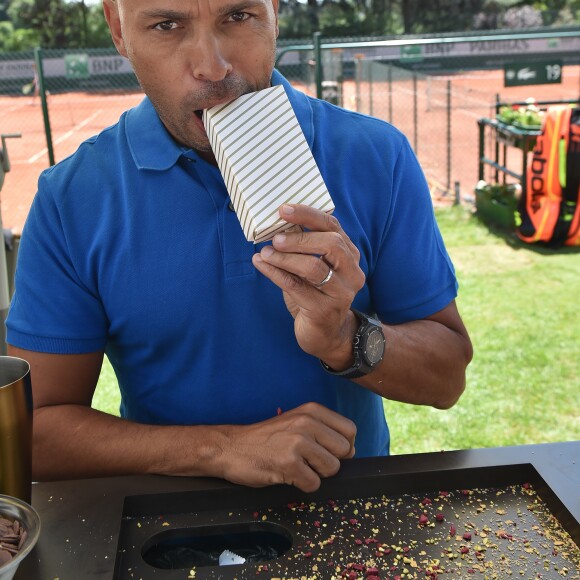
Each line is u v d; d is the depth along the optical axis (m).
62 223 1.33
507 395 4.01
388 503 1.17
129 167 1.34
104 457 1.27
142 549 1.09
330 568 1.04
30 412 1.08
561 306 5.23
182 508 1.18
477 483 1.19
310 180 1.03
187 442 1.23
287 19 21.11
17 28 21.94
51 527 1.09
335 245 1.01
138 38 1.12
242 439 1.22
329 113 1.43
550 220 6.36
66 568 1.01
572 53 17.64
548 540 1.07
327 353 1.19
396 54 12.74
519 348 4.59
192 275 1.31
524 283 5.71
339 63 8.74
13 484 1.07
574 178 6.27
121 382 1.45
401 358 1.30
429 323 1.41
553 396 3.99
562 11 21.98
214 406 1.38
